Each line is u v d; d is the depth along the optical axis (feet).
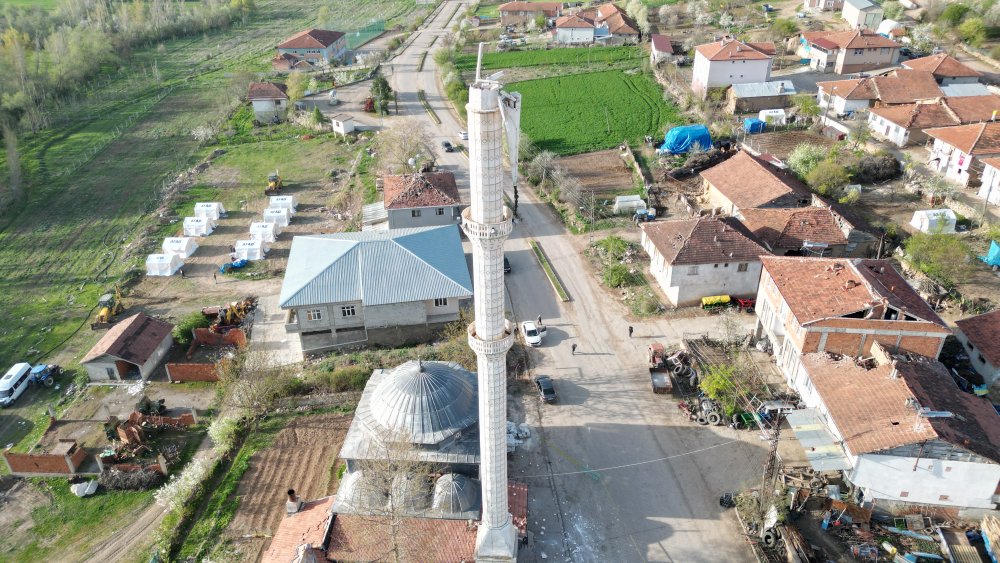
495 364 130.21
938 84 396.98
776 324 209.36
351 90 497.46
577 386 209.87
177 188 357.20
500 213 122.01
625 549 157.99
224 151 409.08
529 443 188.55
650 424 193.88
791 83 406.41
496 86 113.39
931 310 192.44
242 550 161.07
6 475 188.55
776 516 156.25
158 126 452.76
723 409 193.26
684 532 161.58
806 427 169.17
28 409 212.64
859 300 186.70
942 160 315.99
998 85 404.36
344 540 150.10
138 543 166.50
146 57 620.49
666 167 347.15
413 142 371.35
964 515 158.40
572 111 434.71
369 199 333.42
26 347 241.14
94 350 224.53
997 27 493.77
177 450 193.36
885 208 293.64
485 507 144.05
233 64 588.50
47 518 174.50
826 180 296.92
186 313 255.29
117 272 284.82
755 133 375.45
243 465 184.03
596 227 299.99
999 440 156.15
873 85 383.04
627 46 555.28
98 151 414.21
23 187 361.92
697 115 410.93
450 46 571.28
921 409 152.76
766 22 577.02
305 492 175.73
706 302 240.12
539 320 233.14
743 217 263.49
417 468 153.28
